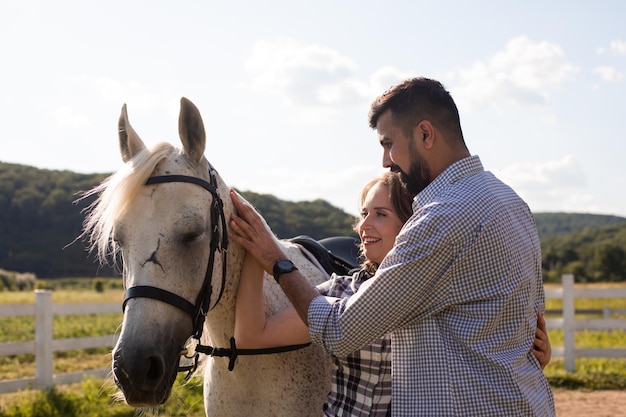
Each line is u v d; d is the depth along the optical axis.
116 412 6.16
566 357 8.53
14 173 89.69
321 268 2.97
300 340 2.42
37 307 6.78
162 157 2.21
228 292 2.47
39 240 75.31
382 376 2.16
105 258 2.39
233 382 2.57
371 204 2.32
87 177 93.06
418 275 1.83
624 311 13.08
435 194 1.93
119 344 2.04
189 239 2.17
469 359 1.81
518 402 1.78
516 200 1.99
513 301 1.85
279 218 48.38
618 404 7.00
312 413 2.59
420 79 2.02
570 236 98.94
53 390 6.64
